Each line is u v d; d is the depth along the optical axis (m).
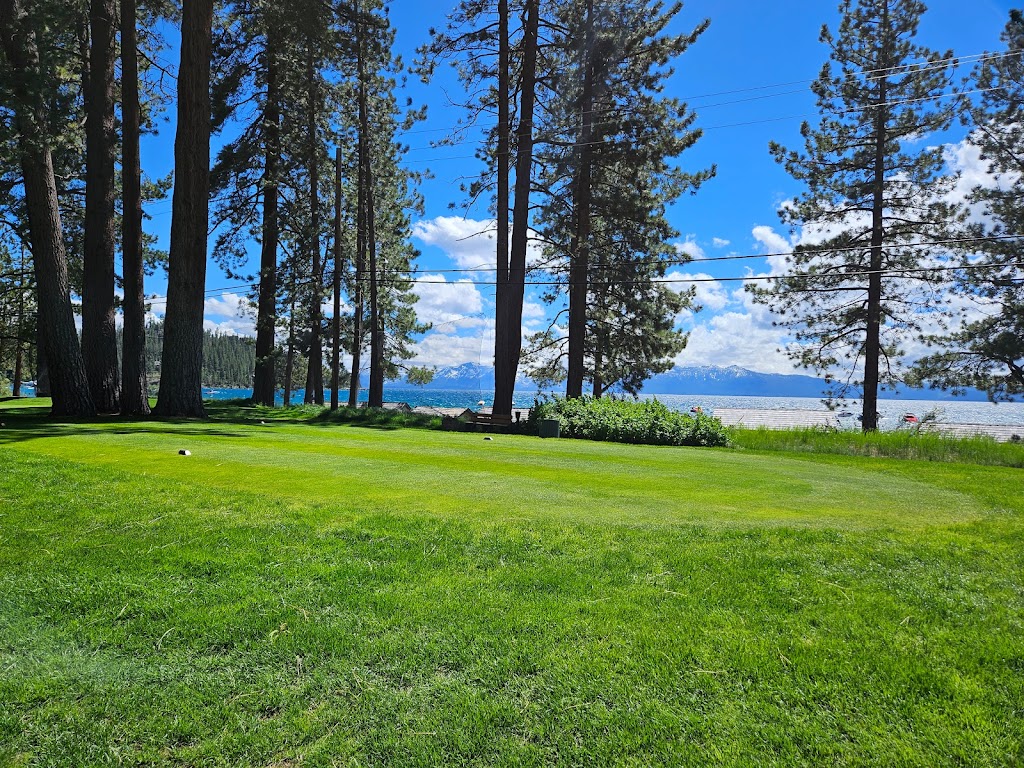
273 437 12.41
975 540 5.04
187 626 3.28
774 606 3.61
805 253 24.64
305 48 24.72
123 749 2.33
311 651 3.03
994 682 2.78
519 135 22.25
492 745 2.35
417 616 3.41
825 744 2.34
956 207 23.09
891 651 3.06
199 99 17.52
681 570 4.20
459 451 10.73
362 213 28.67
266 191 27.97
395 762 2.26
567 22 23.17
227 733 2.42
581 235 25.05
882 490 7.67
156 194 29.30
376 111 29.06
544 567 4.22
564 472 8.51
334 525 5.20
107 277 18.80
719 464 9.96
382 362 35.62
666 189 24.78
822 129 24.12
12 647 3.07
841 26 23.83
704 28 22.48
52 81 15.99
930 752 2.29
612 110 23.83
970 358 23.72
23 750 2.32
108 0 18.28
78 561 4.21
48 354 16.95
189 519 5.33
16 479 6.85
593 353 28.59
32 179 16.31
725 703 2.61
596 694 2.67
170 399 18.02
